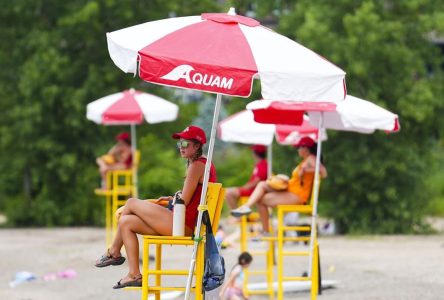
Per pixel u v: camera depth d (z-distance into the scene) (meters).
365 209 69.69
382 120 34.34
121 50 22.66
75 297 39.28
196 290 24.25
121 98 53.09
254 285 42.03
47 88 74.38
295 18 72.12
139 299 38.53
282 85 22.17
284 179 37.09
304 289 41.53
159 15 78.38
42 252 56.22
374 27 67.50
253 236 44.44
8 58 77.25
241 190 44.34
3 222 81.00
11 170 78.38
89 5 74.31
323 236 68.12
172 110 53.25
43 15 77.69
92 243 61.97
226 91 21.89
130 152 54.59
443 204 85.75
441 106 69.12
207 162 24.20
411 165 69.12
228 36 22.95
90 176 76.88
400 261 50.06
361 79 68.50
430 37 71.19
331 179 68.62
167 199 25.88
